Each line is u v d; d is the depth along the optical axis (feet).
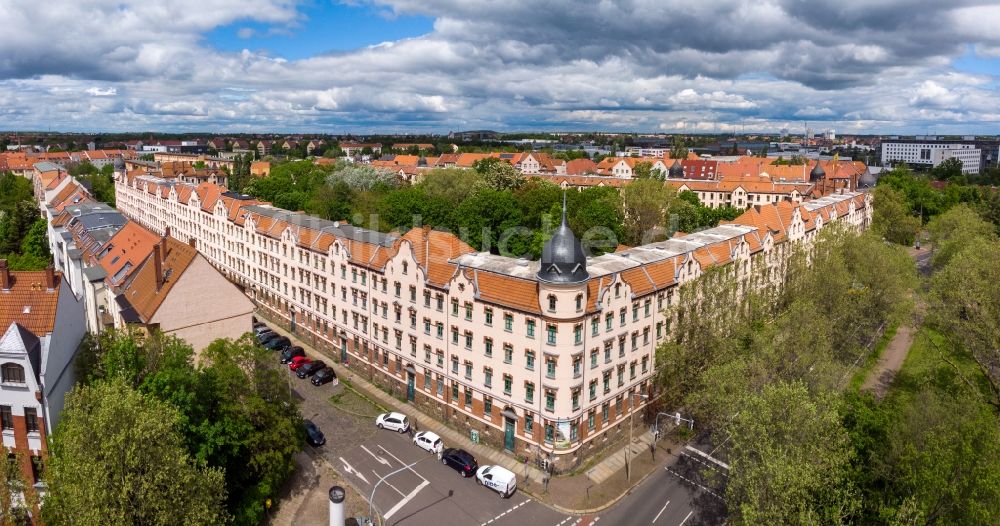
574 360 221.05
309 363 310.45
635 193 484.33
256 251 397.60
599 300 226.99
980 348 249.96
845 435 172.35
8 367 180.14
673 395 265.75
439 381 265.95
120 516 142.51
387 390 294.25
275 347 332.60
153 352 197.98
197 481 158.40
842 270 296.30
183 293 255.29
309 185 651.25
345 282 312.50
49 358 184.55
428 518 203.21
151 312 249.14
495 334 237.45
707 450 247.09
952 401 205.87
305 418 264.93
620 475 229.45
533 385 227.61
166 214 558.56
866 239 330.13
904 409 190.08
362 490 217.56
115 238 343.67
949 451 152.56
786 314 249.34
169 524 150.20
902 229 598.75
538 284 220.84
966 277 262.26
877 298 310.65
